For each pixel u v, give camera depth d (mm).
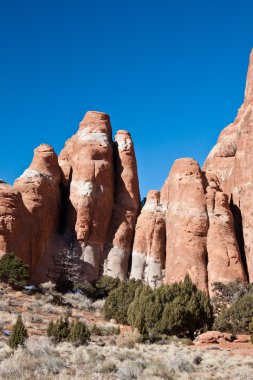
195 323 36156
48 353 22000
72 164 70938
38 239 59938
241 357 26953
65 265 60594
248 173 68438
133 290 42688
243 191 68625
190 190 65562
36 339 25891
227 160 81875
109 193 67875
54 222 64875
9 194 55375
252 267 62281
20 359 19828
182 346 30781
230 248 60938
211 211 64125
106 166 69000
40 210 61875
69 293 52594
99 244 64625
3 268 47344
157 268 64938
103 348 25766
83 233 63531
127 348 27234
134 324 32562
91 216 65188
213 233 62125
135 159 74062
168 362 22891
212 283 58031
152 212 68188
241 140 72375
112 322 40625
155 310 35531
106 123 73812
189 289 38781
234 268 59406
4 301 38781
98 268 63062
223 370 22938
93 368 20078
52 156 68750
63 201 68812
